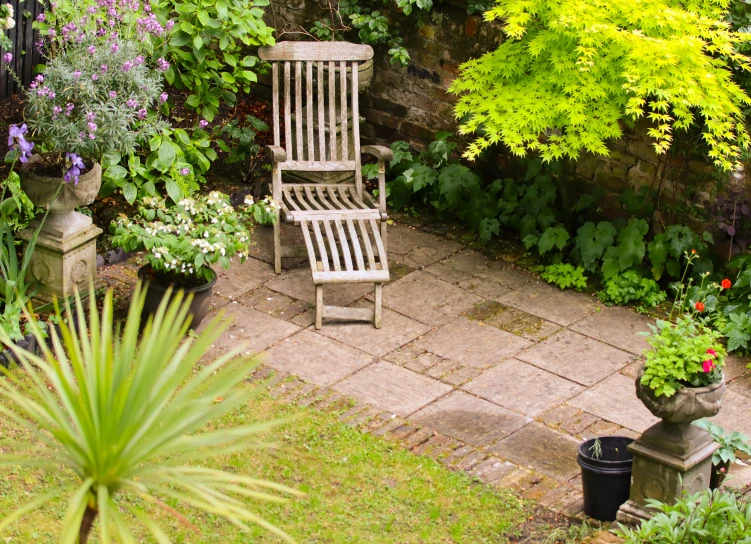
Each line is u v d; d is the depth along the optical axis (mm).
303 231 8844
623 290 9086
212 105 9812
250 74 9836
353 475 7453
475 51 9844
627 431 7891
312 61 9516
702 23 8820
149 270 8469
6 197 8891
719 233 9133
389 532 7094
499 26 9664
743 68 8961
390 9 10180
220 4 9422
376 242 8883
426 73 10164
